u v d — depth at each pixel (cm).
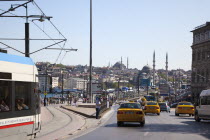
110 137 1585
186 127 2195
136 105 2284
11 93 1285
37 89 1502
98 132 1836
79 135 1686
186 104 4012
